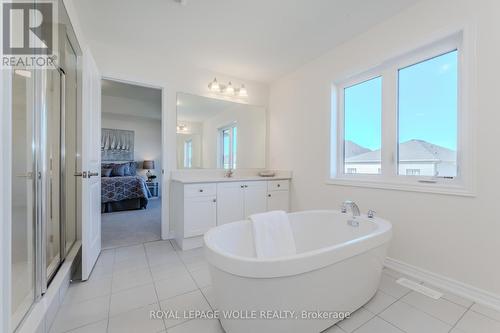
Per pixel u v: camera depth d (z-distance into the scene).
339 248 1.27
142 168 6.39
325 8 1.96
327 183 2.73
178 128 3.04
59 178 1.84
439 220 1.76
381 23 2.16
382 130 2.23
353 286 1.39
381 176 2.25
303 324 1.20
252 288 1.09
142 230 3.26
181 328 1.31
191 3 1.91
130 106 5.27
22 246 1.19
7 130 0.82
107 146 5.93
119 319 1.38
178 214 2.72
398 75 2.12
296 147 3.23
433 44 1.83
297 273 1.12
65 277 1.64
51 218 1.70
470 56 1.59
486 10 1.52
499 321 1.35
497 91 1.48
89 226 1.92
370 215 1.91
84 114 1.85
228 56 2.85
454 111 1.76
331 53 2.68
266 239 1.77
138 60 2.76
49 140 1.64
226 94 3.40
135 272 1.99
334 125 2.70
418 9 1.88
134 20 2.14
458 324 1.33
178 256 2.35
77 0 1.86
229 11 2.01
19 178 1.16
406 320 1.37
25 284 1.22
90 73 1.99
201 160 3.20
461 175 1.69
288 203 3.32
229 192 2.82
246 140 3.58
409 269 1.94
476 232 1.57
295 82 3.24
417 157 1.98
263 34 2.37
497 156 1.48
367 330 1.29
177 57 2.89
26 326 1.08
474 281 1.57
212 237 1.43
